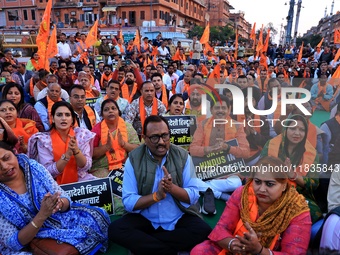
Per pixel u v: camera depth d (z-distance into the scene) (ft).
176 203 8.57
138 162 8.54
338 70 19.69
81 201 10.11
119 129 12.25
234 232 7.07
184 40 74.69
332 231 6.41
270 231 6.48
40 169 8.16
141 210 8.54
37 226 7.35
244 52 69.10
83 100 13.56
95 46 44.32
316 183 9.09
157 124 8.05
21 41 50.88
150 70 29.22
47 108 15.02
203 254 7.20
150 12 141.90
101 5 149.07
